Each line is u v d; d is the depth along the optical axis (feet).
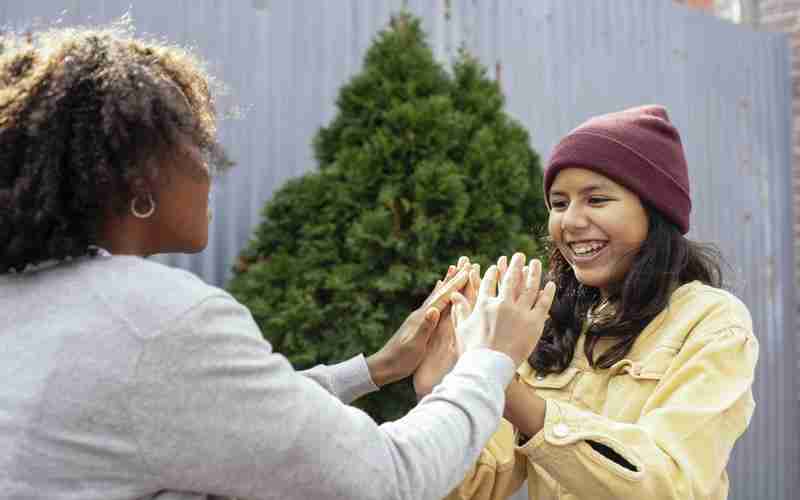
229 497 3.54
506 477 5.35
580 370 5.35
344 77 11.35
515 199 9.32
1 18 9.02
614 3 13.88
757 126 15.67
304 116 11.02
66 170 3.46
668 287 5.06
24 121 3.48
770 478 15.17
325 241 9.13
